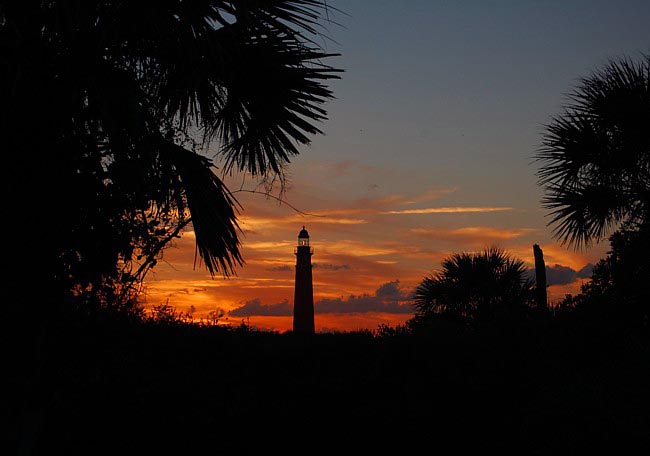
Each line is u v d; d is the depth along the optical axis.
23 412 5.00
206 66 6.07
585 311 10.16
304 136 7.04
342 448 6.96
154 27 5.29
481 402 7.86
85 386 6.69
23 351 4.99
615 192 11.02
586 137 11.06
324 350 10.70
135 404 7.23
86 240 5.14
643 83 10.81
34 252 5.00
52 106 5.05
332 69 6.62
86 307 5.47
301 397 8.34
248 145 7.08
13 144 4.96
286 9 5.84
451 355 9.62
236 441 7.06
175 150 6.26
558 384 8.01
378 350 10.12
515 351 9.30
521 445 6.85
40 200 4.99
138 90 5.46
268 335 12.30
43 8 5.02
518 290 14.52
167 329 10.37
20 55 4.92
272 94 6.62
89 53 5.14
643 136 10.80
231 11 5.67
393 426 7.35
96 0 5.09
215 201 6.53
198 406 7.70
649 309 10.34
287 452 6.88
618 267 10.70
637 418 6.85
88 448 6.46
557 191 11.60
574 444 6.59
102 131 5.33
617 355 9.15
